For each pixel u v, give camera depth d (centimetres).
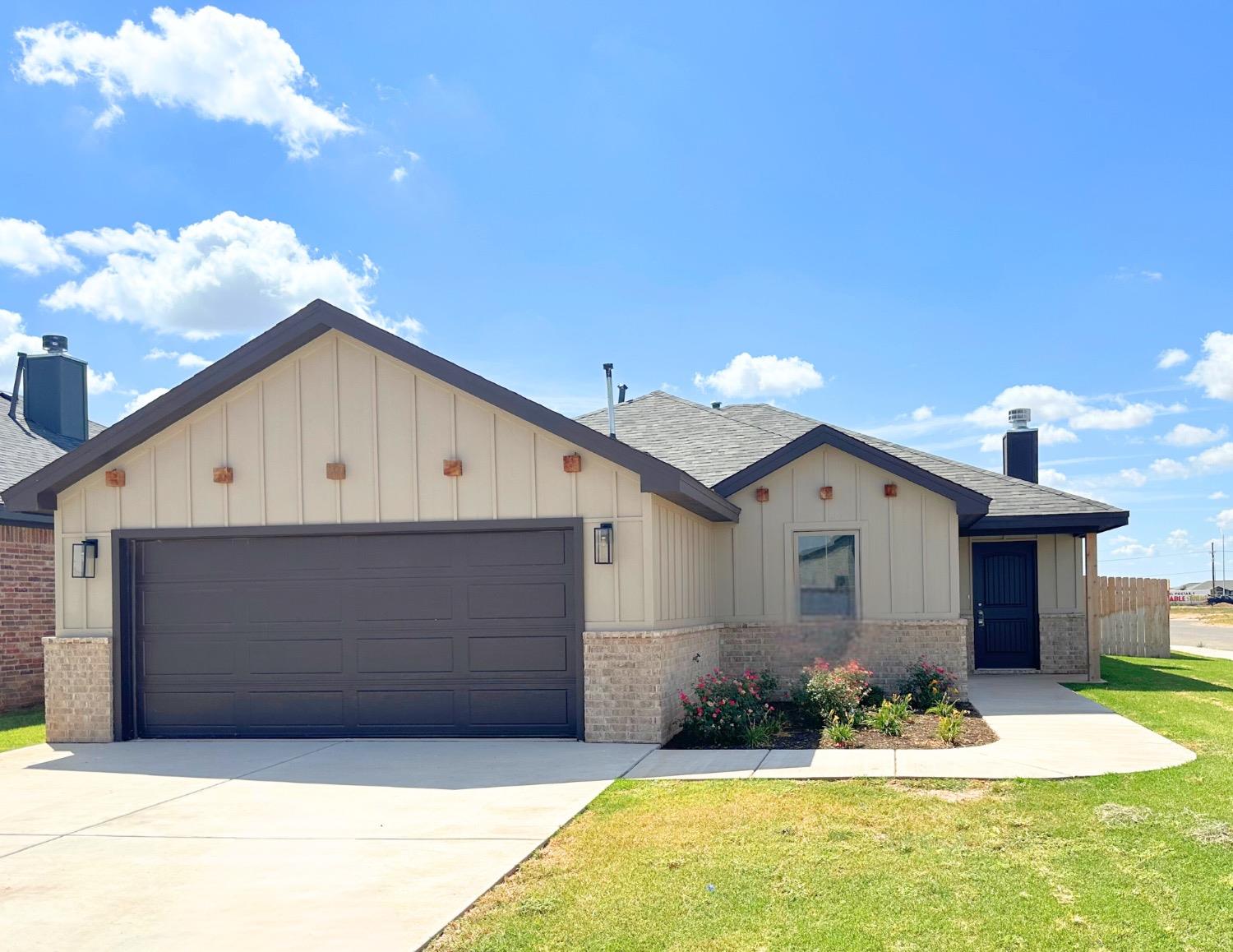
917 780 866
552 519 1141
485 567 1169
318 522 1184
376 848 709
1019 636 1927
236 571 1220
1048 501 1709
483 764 1006
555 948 529
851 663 1352
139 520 1224
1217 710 1307
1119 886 599
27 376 2112
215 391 1197
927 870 632
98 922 576
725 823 744
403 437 1173
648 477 1105
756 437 1748
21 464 1747
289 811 830
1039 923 547
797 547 1523
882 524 1502
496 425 1155
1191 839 684
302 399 1194
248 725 1209
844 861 652
